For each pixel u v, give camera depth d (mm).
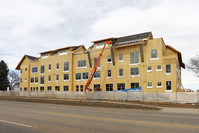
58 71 48469
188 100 28672
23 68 56812
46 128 9336
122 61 39219
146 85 35938
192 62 42375
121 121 11438
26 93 49281
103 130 8852
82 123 10727
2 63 73625
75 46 47000
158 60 35469
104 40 42156
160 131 8656
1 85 70875
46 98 41062
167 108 22031
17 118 12633
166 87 34094
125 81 38281
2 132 8539
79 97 39562
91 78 40156
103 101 32969
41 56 53125
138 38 38531
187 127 9602
